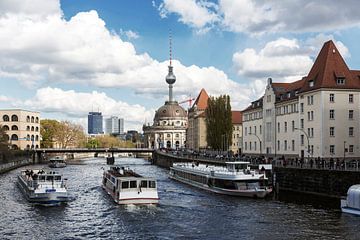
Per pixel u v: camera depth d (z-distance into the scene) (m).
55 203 56.88
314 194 62.41
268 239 38.66
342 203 49.97
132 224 45.12
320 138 86.81
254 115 125.81
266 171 69.44
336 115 86.75
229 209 53.41
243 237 39.41
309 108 91.44
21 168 135.75
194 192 71.06
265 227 43.12
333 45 91.06
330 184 59.47
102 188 77.12
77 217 48.91
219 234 40.59
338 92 86.94
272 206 55.38
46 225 44.84
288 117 103.19
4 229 42.97
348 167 61.00
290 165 70.75
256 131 124.19
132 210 53.00
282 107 106.88
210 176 71.75
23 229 43.03
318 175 61.59
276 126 109.94
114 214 50.50
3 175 105.25
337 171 58.28
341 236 39.31
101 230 42.56
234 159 92.94
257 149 123.12
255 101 127.62
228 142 132.62
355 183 55.44
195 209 53.50
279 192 68.19
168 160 149.50
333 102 86.75
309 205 55.78
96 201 60.88
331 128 86.56
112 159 180.12
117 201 57.28
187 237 39.59
